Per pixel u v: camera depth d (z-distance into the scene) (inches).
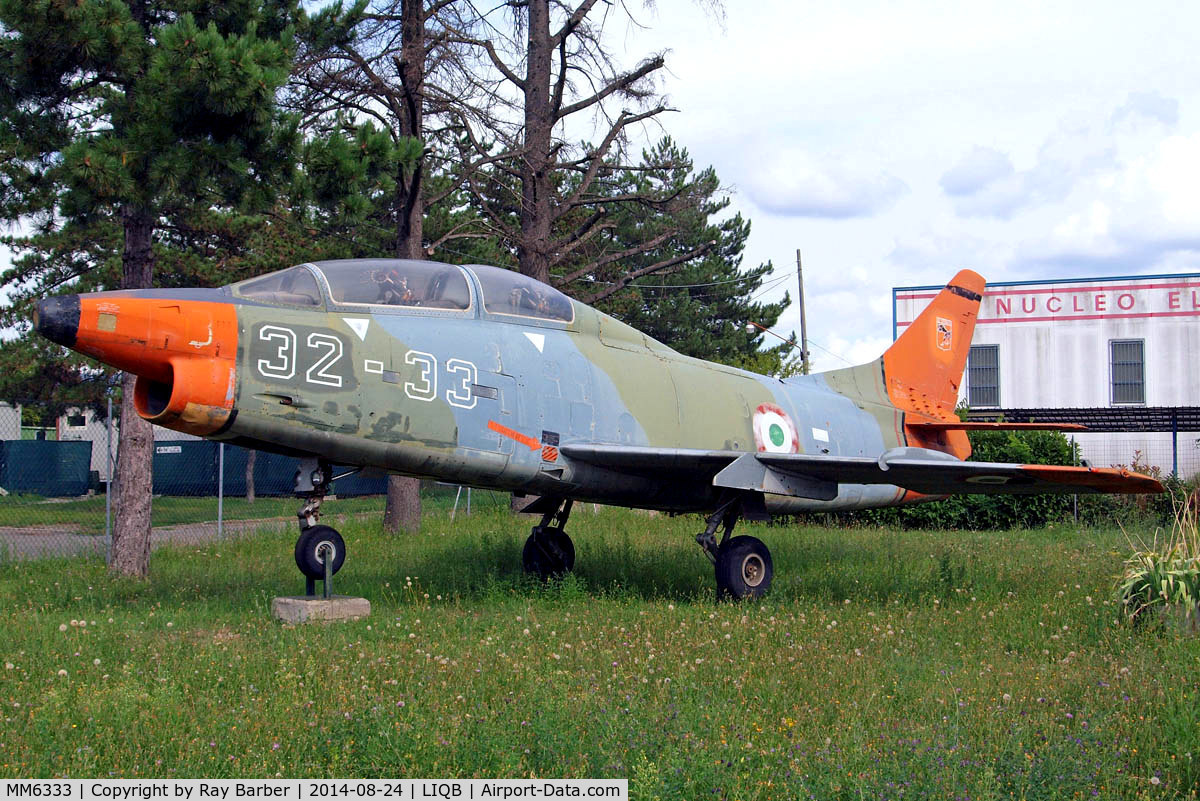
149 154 416.2
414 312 359.9
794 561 529.7
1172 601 315.0
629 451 382.0
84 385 1031.0
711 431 459.2
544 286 417.7
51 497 1143.6
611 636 299.6
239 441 332.5
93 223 469.4
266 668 246.4
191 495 1245.7
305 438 325.1
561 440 390.3
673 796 162.4
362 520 800.3
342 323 337.4
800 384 555.5
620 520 749.3
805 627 317.7
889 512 820.0
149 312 300.2
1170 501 783.7
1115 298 1343.5
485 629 313.4
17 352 941.8
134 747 184.1
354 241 765.9
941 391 625.6
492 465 367.9
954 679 245.6
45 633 296.7
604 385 413.7
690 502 439.8
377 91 628.4
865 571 469.4
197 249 922.7
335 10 565.3
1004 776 173.5
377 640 293.7
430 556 518.3
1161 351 1320.1
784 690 234.4
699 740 185.0
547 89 720.3
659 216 1413.6
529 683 227.6
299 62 577.0
